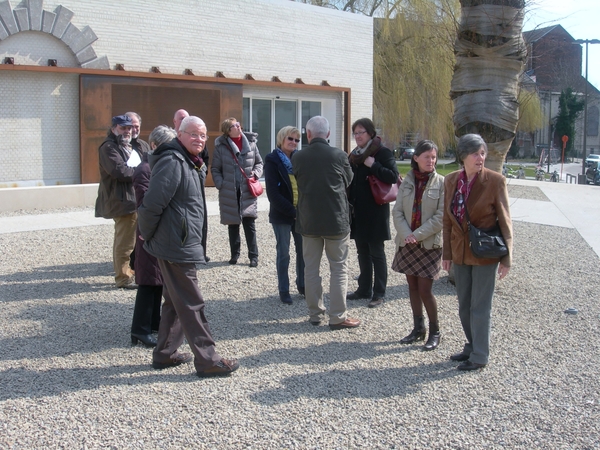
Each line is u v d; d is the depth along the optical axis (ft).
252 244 26.78
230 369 14.97
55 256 27.81
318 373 15.23
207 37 54.75
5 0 43.34
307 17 62.18
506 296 22.82
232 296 22.34
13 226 34.27
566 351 16.99
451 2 51.01
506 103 23.07
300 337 18.06
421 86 84.99
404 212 17.33
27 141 45.39
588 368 15.72
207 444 11.59
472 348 15.98
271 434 12.00
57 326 18.62
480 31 22.79
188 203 14.47
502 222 14.92
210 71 55.26
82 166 47.19
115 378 14.78
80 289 22.74
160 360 15.39
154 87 50.49
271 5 59.11
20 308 20.24
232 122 26.04
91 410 12.94
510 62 22.94
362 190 20.71
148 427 12.21
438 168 112.47
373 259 21.08
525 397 13.92
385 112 84.89
